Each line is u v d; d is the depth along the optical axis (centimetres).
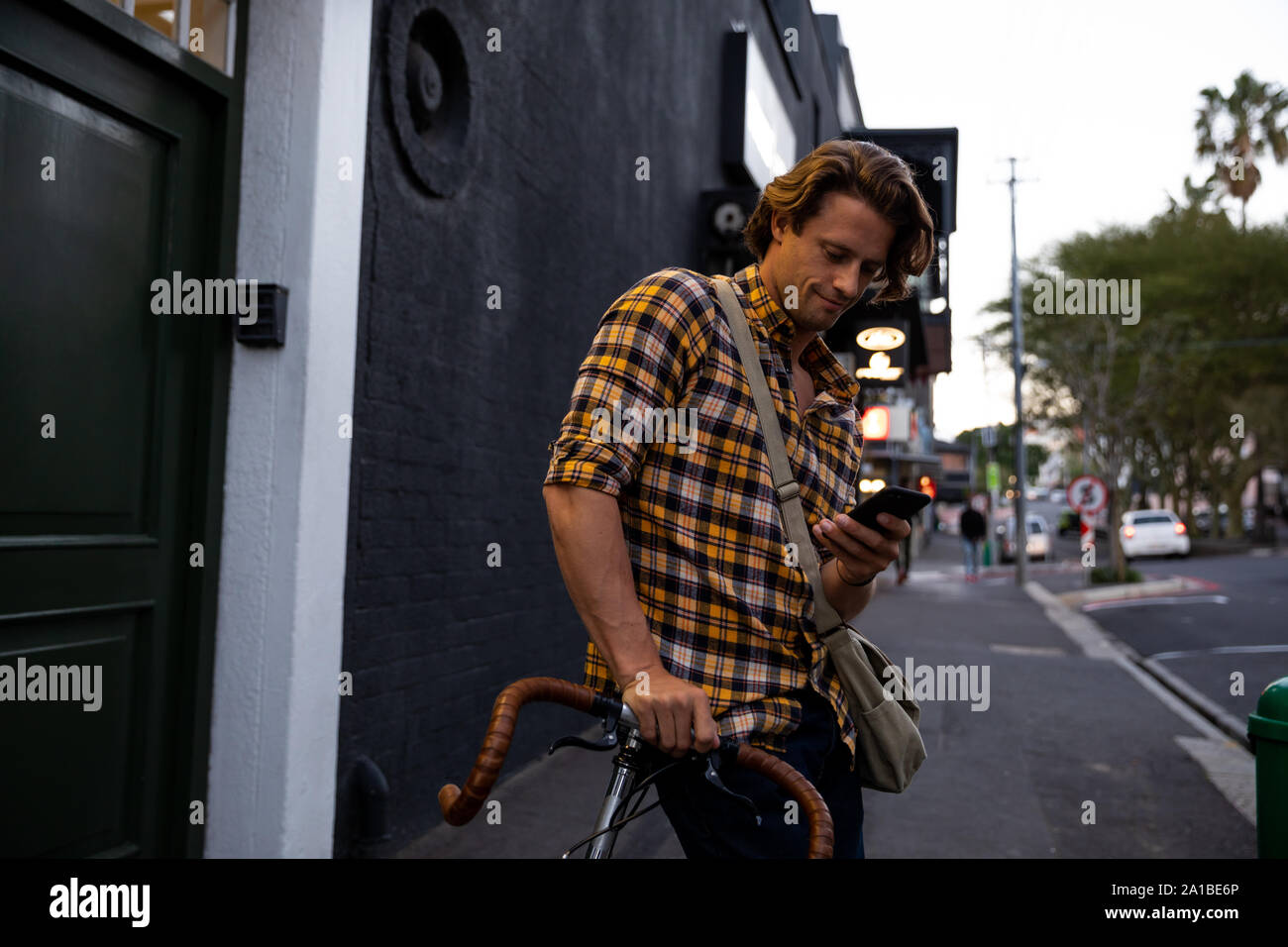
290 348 288
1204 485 4412
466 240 409
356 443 330
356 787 328
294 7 294
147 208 263
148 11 259
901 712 154
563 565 128
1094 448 2628
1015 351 2367
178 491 274
